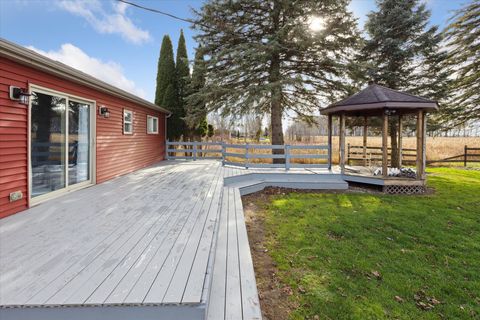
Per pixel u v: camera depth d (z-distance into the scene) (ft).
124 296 5.60
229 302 6.41
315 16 27.68
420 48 32.81
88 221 10.69
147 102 28.45
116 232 9.45
